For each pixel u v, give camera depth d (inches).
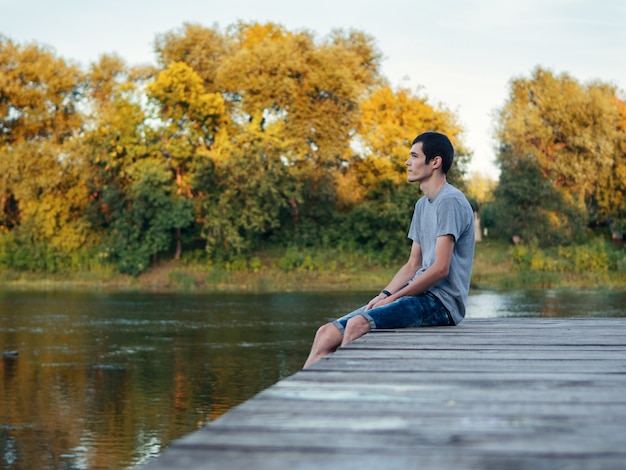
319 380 122.6
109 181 1573.6
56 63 1739.7
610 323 232.5
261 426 89.3
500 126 1676.9
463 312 212.1
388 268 1609.3
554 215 1620.3
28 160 1614.2
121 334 822.5
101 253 1563.7
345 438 84.2
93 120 1683.1
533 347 171.6
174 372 604.7
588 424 92.8
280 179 1558.8
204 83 1755.7
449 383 121.5
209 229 1577.3
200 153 1541.6
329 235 1644.9
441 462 75.0
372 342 174.7
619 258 1530.5
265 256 1612.9
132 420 455.8
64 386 558.3
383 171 1669.5
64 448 396.8
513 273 1509.6
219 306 1116.5
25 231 1599.4
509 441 83.8
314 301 1192.2
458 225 203.6
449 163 209.5
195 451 77.8
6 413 476.1
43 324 910.4
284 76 1649.9
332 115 1659.7
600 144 1651.1
